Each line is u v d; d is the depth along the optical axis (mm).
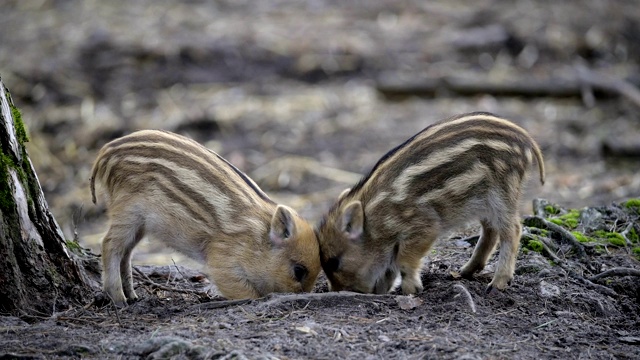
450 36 34812
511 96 30734
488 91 30734
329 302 11664
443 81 30859
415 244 12734
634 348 10734
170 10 36562
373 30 35375
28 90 30219
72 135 28016
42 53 32344
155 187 12633
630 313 12461
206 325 10758
